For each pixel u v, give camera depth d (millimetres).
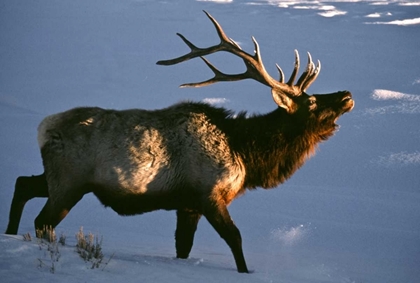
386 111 90625
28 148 68062
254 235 43094
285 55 134750
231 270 29969
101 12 191750
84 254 26312
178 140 30344
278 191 56438
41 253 26109
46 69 124188
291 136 32219
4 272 23672
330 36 158625
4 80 113438
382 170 65812
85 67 125750
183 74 119688
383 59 135125
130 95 105688
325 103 32812
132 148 29781
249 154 31391
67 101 101000
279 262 34031
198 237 42562
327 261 36188
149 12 190875
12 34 159750
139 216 47250
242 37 155500
